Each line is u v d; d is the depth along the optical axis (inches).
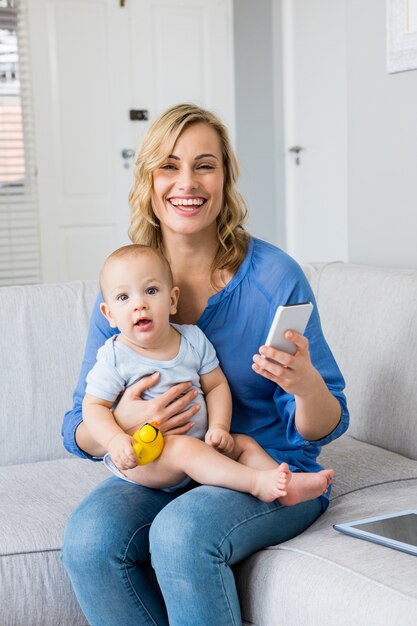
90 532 62.7
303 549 61.2
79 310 93.4
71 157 193.8
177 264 73.0
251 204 212.7
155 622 63.5
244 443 68.4
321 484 63.9
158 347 69.3
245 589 63.3
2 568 67.6
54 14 189.2
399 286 89.8
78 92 192.7
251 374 70.5
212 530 59.7
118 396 70.3
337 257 188.9
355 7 112.6
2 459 88.7
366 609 53.2
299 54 194.5
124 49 195.3
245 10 205.2
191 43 200.8
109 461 68.6
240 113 210.8
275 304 69.5
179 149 69.7
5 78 187.3
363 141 114.1
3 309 91.3
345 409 68.3
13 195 191.2
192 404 68.6
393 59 105.6
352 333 92.7
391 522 63.1
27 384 90.0
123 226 199.2
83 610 64.9
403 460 82.7
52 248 194.5
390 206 110.3
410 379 85.0
